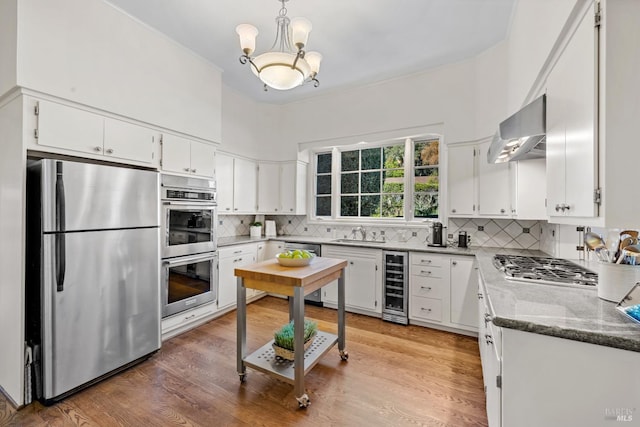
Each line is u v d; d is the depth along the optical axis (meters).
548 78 1.64
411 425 1.68
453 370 2.25
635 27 1.04
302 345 1.86
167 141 2.76
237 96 3.96
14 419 1.71
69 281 1.88
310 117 4.24
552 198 1.56
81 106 2.11
